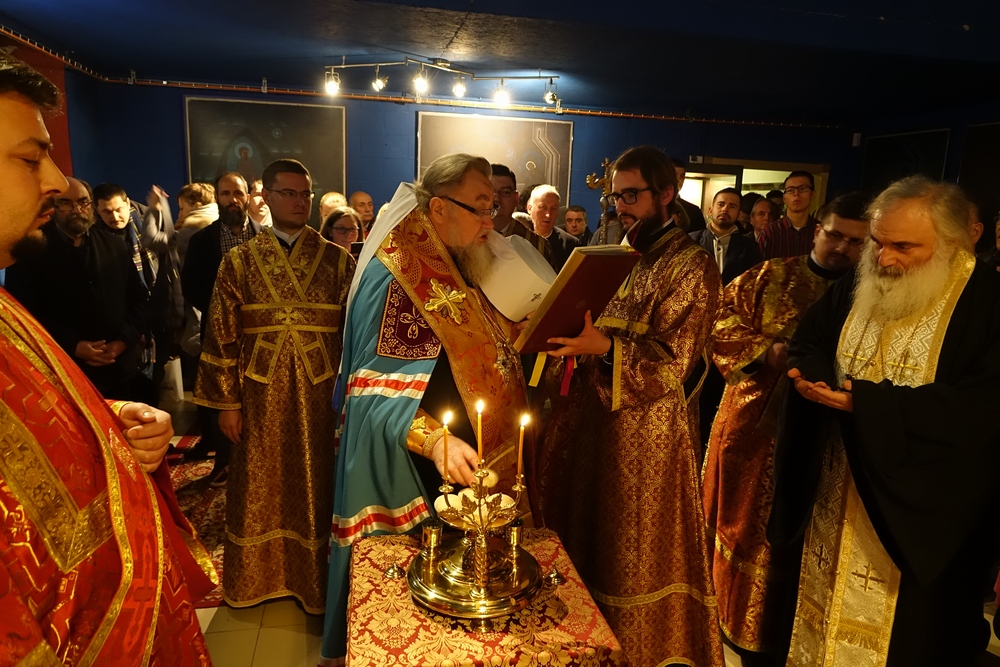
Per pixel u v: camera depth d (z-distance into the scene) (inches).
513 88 246.1
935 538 59.7
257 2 138.2
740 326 85.4
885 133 286.4
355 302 65.5
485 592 48.0
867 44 155.8
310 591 92.0
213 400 89.9
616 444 73.5
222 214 145.3
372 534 61.6
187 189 190.9
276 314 88.7
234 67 225.6
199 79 250.1
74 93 218.4
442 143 276.2
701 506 74.4
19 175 29.7
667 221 75.2
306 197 90.0
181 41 184.7
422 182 65.6
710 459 91.7
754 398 84.0
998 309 60.0
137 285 124.4
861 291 65.9
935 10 157.5
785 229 168.1
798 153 303.7
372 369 61.3
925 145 265.9
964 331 60.6
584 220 228.4
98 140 242.7
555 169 287.4
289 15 148.8
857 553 65.4
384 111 269.6
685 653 77.3
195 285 143.6
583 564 80.0
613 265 57.7
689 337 71.4
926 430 58.0
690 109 286.0
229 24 161.2
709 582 74.2
